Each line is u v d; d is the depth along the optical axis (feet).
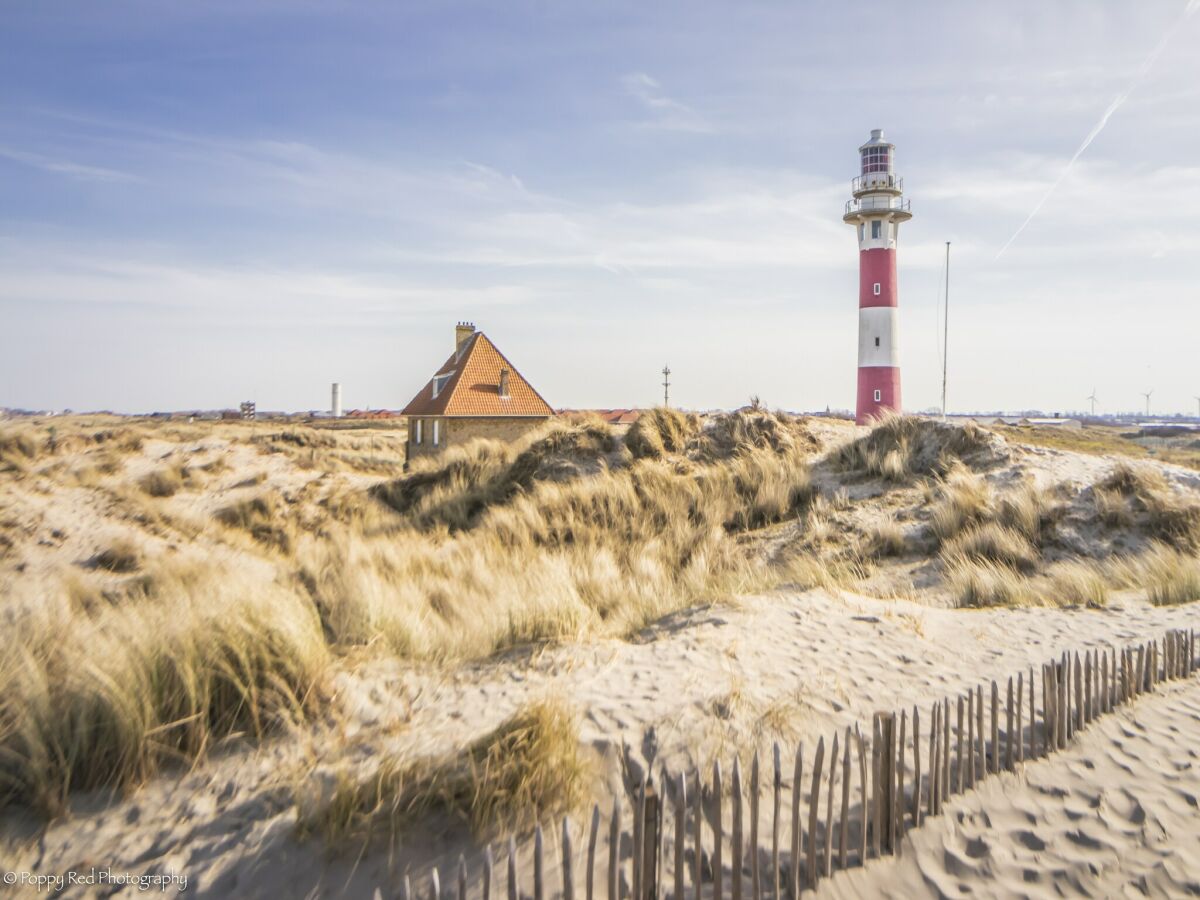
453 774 12.47
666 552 38.65
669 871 11.07
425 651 20.36
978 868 11.75
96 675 13.66
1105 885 11.32
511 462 59.21
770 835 12.08
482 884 10.53
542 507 46.50
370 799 12.03
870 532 39.78
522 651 20.83
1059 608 27.27
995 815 13.14
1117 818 13.01
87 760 12.67
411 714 16.22
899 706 17.07
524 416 109.81
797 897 10.78
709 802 12.66
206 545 49.80
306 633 17.49
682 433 57.67
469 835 11.59
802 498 46.78
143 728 13.09
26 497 52.13
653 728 14.97
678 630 23.26
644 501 46.47
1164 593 28.63
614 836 9.71
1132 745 15.80
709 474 49.52
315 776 13.10
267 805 12.42
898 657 20.39
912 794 12.76
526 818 11.89
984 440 48.67
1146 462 46.98
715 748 14.23
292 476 70.95
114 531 48.55
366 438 143.23
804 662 19.60
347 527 54.90
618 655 20.26
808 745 14.85
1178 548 35.24
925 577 34.19
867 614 24.25
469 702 16.97
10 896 10.20
